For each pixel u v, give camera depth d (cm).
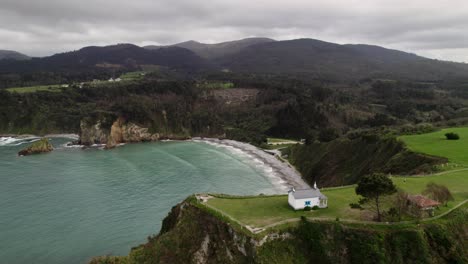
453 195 6338
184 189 10725
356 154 11706
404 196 5894
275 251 5347
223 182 11619
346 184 10406
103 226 8062
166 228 7006
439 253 5084
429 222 5412
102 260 5900
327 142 14488
